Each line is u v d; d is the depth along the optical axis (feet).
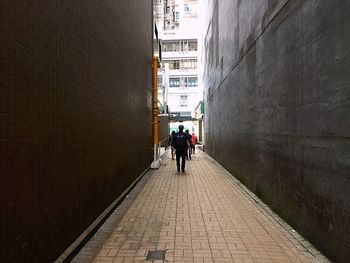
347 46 14.15
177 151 48.11
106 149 24.04
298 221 19.72
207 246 17.81
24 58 11.76
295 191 20.16
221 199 29.55
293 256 16.34
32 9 12.41
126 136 32.42
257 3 29.22
